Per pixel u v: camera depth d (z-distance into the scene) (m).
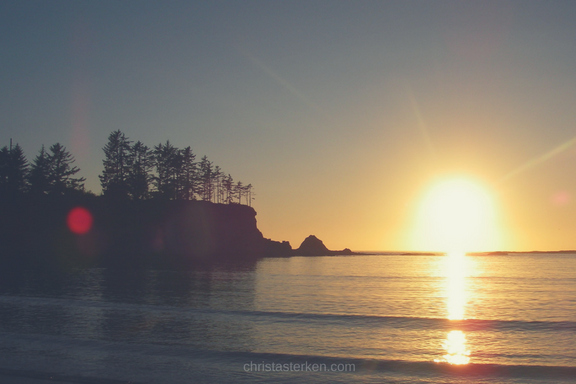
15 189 81.81
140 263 86.38
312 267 97.12
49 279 51.34
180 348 17.50
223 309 29.28
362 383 13.35
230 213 118.75
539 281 59.59
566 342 19.72
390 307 32.19
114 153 96.44
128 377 13.70
